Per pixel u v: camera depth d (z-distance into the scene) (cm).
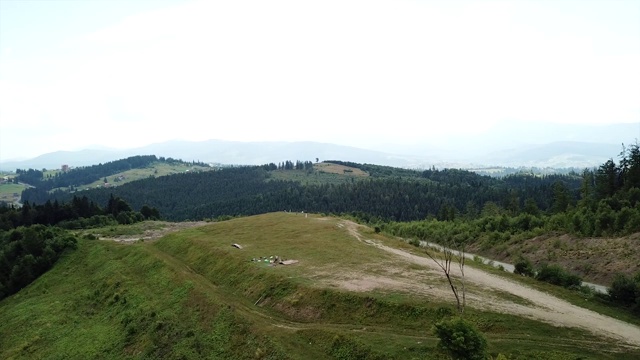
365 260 5925
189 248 7912
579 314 3912
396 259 6000
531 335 3425
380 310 4112
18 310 7175
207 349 4172
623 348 3173
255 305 4922
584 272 7131
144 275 6981
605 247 7544
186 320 4909
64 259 9162
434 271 5353
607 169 11719
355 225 8931
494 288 4650
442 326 2889
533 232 9506
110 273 7462
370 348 3369
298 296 4712
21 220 13012
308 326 4134
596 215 8669
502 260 8981
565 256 7894
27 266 8800
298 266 5738
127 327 5225
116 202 15475
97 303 6562
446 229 11600
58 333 5947
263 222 9831
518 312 3869
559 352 3058
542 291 4634
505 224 10594
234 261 6353
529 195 18250
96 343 5219
